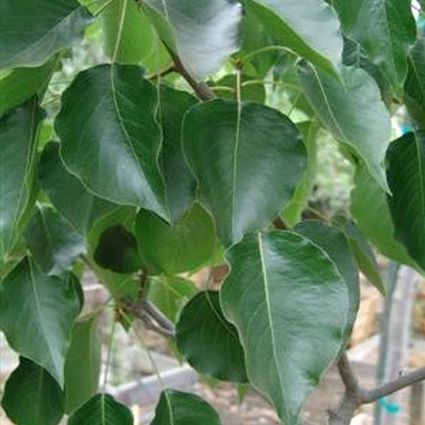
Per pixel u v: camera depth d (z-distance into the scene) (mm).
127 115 358
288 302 356
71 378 552
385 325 879
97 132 356
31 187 408
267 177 370
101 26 500
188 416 469
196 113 375
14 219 375
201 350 452
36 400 490
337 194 2395
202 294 456
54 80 520
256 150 374
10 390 490
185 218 488
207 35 333
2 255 378
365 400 507
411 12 372
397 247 518
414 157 439
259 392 386
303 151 375
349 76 394
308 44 337
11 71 375
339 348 350
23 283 455
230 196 368
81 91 364
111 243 513
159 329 561
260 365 347
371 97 388
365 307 2533
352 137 380
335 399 2000
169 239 497
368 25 375
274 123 378
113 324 570
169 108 406
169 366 2205
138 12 464
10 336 447
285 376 342
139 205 344
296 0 345
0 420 1019
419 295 2502
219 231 365
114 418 466
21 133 385
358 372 2184
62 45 345
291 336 350
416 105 440
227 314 353
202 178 370
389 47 374
